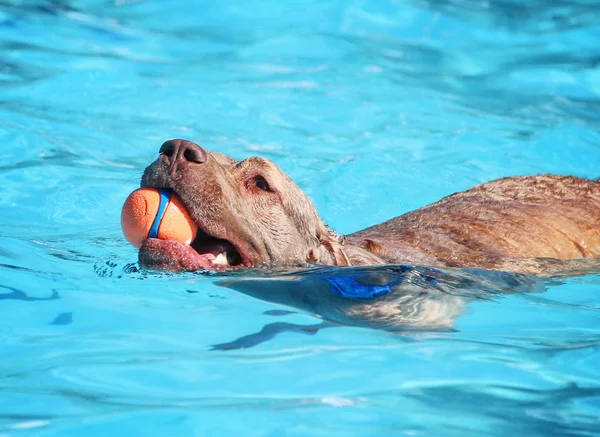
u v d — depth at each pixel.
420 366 7.03
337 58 22.02
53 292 8.79
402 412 6.04
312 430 5.68
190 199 9.10
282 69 21.05
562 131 18.06
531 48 23.08
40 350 7.15
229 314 8.16
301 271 9.77
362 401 6.21
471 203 12.98
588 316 8.86
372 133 17.50
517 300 9.44
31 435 5.54
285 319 8.09
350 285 9.13
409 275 9.61
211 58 21.50
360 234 12.27
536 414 6.14
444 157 16.45
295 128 17.48
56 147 15.46
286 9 24.78
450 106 19.38
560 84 21.06
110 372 6.65
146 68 20.42
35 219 12.46
